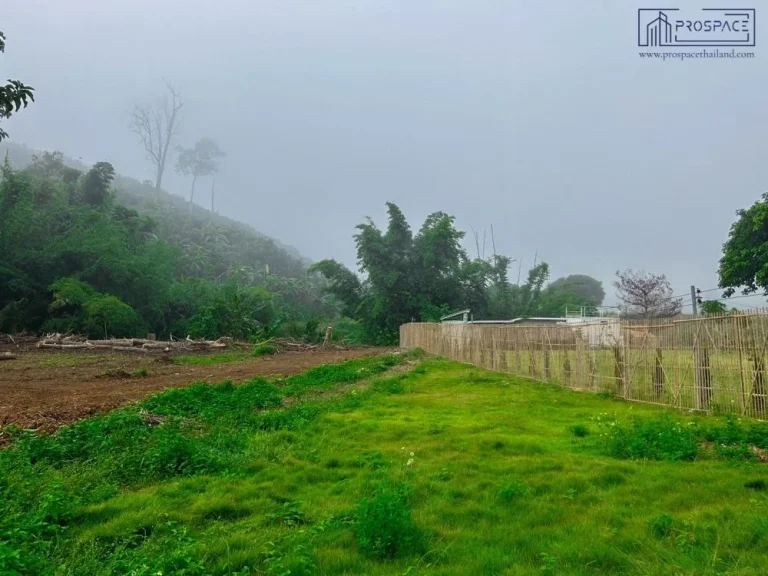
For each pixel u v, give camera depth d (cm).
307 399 1274
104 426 811
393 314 4719
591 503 551
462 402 1252
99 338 3153
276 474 664
